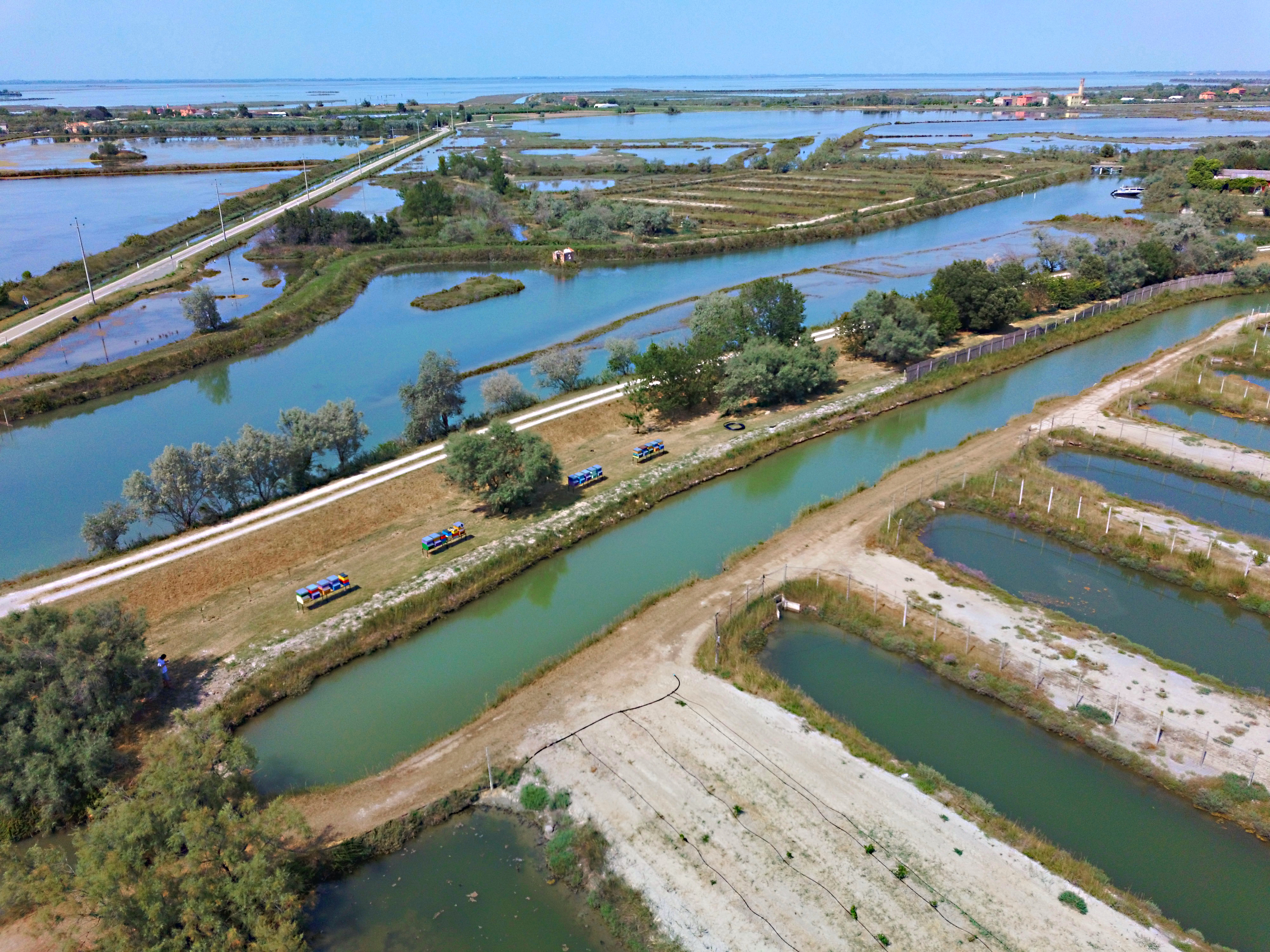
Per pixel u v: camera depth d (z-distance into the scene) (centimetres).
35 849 2898
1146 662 4312
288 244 16175
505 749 3822
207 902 2681
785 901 3025
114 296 12656
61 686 3825
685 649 4488
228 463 5897
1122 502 5922
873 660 4506
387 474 6481
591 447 7144
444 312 12444
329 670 4600
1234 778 3519
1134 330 10219
